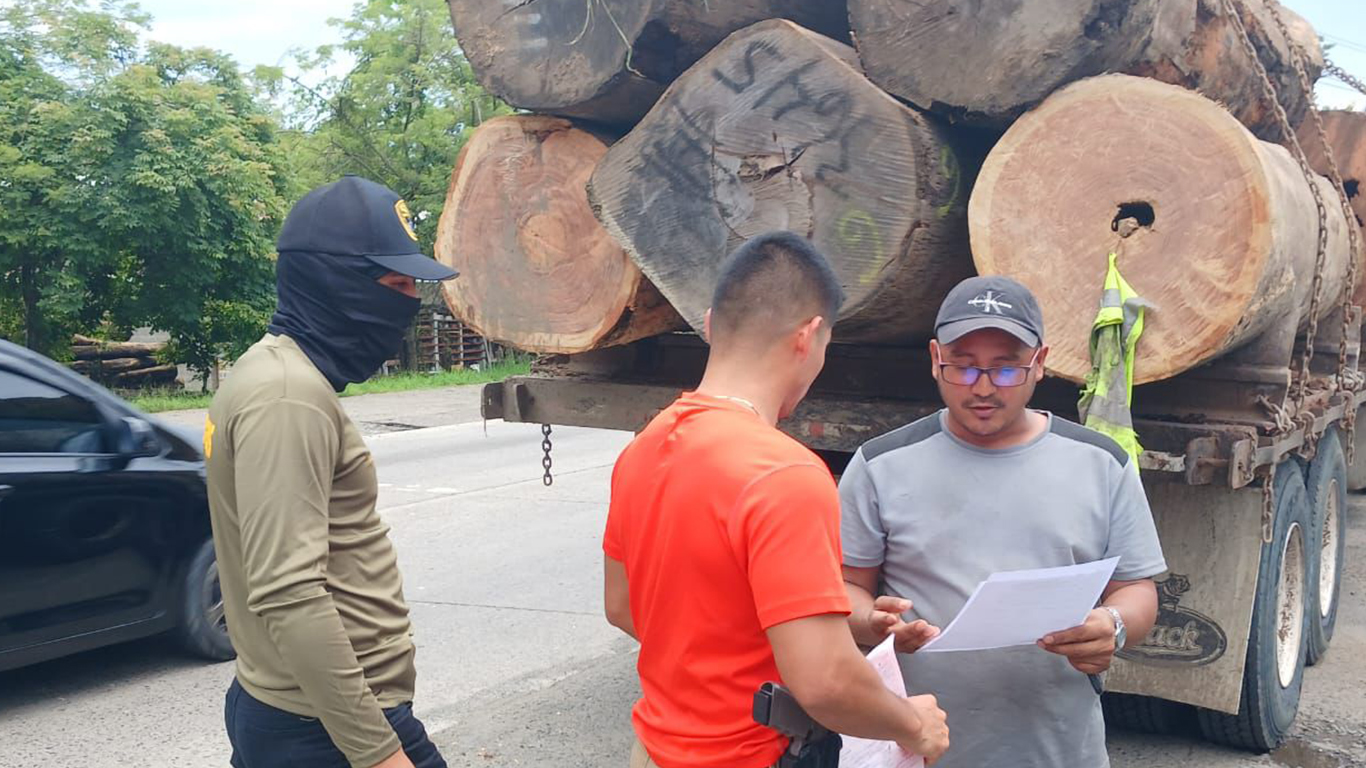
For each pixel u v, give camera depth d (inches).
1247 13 169.6
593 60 157.9
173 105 829.2
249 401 80.2
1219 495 150.6
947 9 133.5
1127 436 123.3
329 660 78.1
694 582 72.2
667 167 152.3
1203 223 122.4
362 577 85.8
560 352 174.9
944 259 142.7
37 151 788.0
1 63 810.2
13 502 180.2
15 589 181.3
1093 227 128.4
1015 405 93.4
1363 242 239.8
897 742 74.4
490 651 223.1
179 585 209.5
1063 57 128.2
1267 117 183.5
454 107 1186.0
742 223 146.8
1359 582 268.5
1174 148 123.6
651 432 78.1
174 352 934.4
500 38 166.1
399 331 91.1
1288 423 141.3
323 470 81.0
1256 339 139.9
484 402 190.5
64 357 871.7
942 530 95.8
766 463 70.4
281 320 87.0
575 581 278.5
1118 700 171.8
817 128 141.0
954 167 139.6
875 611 91.7
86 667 214.4
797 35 141.9
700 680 73.0
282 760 84.2
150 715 189.2
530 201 173.6
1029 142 131.3
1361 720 179.6
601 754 171.8
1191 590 152.3
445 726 183.3
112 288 857.5
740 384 76.9
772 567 68.2
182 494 207.6
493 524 349.7
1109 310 123.4
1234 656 150.6
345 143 1179.3
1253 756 166.4
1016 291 92.4
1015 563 94.0
